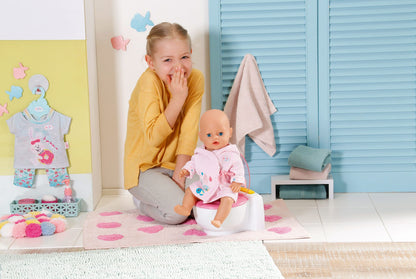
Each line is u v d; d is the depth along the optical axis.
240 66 2.68
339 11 2.64
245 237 2.08
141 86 2.33
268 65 2.71
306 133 2.74
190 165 2.19
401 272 1.73
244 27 2.68
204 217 2.10
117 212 2.50
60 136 2.50
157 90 2.31
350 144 2.73
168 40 2.23
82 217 2.46
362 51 2.65
